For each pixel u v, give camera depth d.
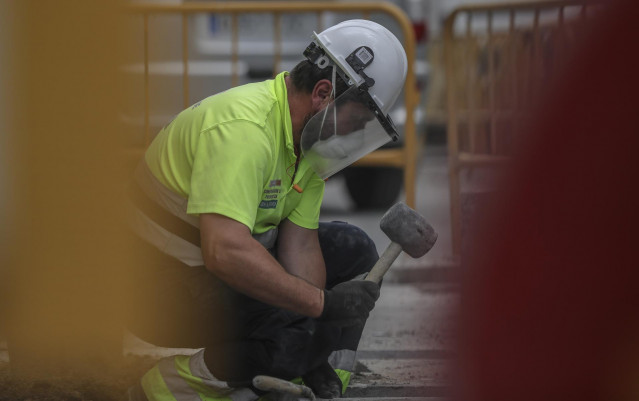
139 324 9.91
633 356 6.67
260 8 21.27
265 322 9.45
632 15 6.29
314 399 9.48
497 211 7.10
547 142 6.70
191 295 9.57
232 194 8.63
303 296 8.87
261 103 9.10
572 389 7.00
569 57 6.54
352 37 9.24
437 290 19.53
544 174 6.71
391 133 9.34
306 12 21.30
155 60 20.95
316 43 9.30
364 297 9.28
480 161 20.41
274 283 8.66
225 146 8.74
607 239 6.66
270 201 9.38
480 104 20.81
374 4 21.30
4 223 10.59
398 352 13.72
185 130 9.23
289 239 10.20
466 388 7.90
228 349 9.44
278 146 9.25
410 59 21.16
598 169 6.54
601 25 6.47
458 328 7.95
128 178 10.16
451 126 20.86
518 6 19.81
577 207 6.58
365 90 9.14
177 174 9.23
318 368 10.52
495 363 7.34
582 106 6.48
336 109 9.17
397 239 9.73
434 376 11.88
